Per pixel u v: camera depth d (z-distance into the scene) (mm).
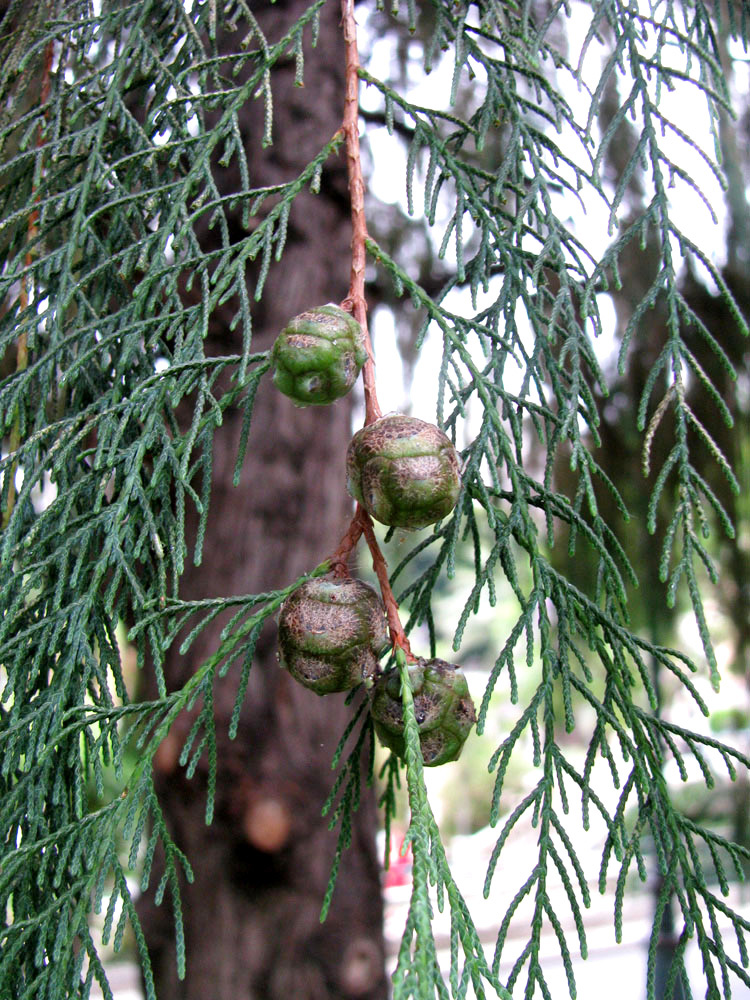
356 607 159
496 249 190
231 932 269
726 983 160
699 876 164
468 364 166
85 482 174
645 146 185
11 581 170
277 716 278
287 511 295
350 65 185
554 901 1081
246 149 304
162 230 184
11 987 169
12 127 204
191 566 289
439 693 159
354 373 165
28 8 250
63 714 161
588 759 167
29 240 202
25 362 208
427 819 136
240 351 289
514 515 167
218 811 272
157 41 216
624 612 173
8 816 172
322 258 304
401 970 124
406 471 153
